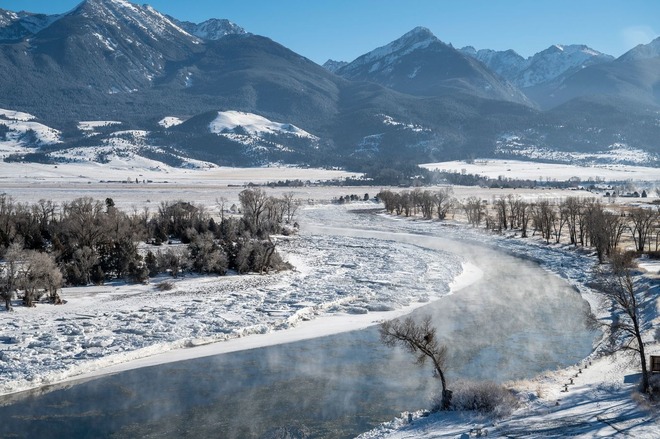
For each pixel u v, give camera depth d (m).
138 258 105.25
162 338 69.25
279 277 106.75
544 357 63.44
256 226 157.38
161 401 52.81
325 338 71.88
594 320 60.56
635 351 54.97
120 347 65.75
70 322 74.19
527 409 47.03
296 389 55.44
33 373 57.56
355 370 60.47
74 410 51.00
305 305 85.94
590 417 44.31
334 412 50.28
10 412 50.72
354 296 92.50
